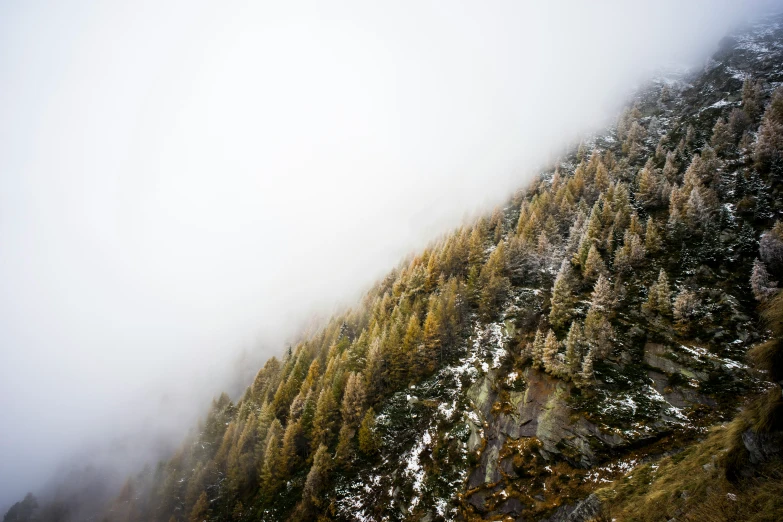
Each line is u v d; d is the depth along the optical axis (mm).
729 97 95500
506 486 36844
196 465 65750
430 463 43656
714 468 20984
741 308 41688
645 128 109312
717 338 40125
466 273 79938
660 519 20984
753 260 46062
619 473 31922
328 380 63250
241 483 56719
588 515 27625
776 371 19125
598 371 42656
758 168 59875
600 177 83938
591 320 46719
